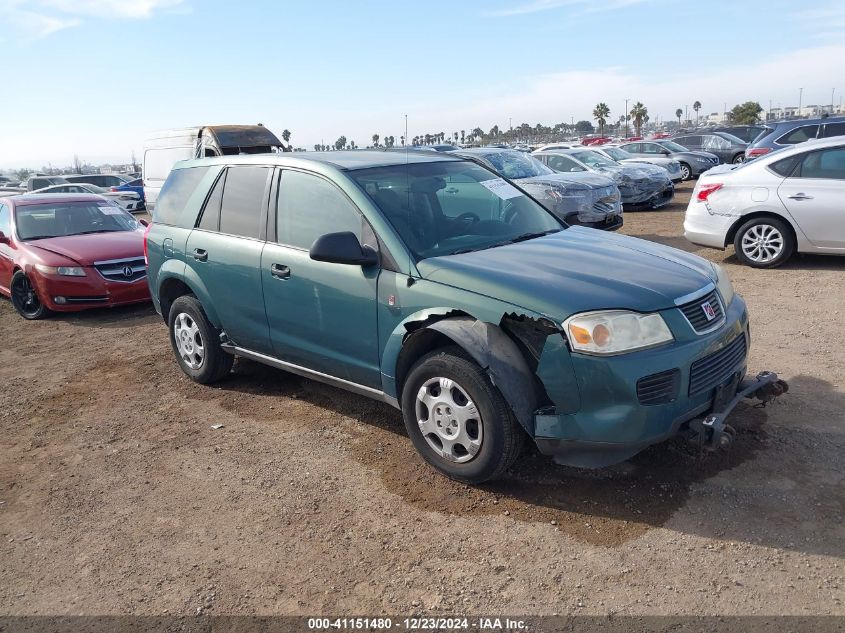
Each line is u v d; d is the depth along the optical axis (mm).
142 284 8773
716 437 3430
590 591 2963
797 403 4586
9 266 8984
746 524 3340
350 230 4273
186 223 5535
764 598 2844
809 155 8453
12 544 3621
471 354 3518
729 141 24828
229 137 16125
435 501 3748
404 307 3896
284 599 3049
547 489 3781
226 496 3953
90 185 24312
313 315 4457
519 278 3645
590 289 3521
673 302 3508
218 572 3266
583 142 40500
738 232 8961
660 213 15609
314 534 3521
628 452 3418
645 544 3248
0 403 5742
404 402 4004
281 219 4734
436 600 2980
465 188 4719
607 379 3311
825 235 8359
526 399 3465
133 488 4121
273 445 4562
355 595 3047
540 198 10789
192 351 5699
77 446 4773
